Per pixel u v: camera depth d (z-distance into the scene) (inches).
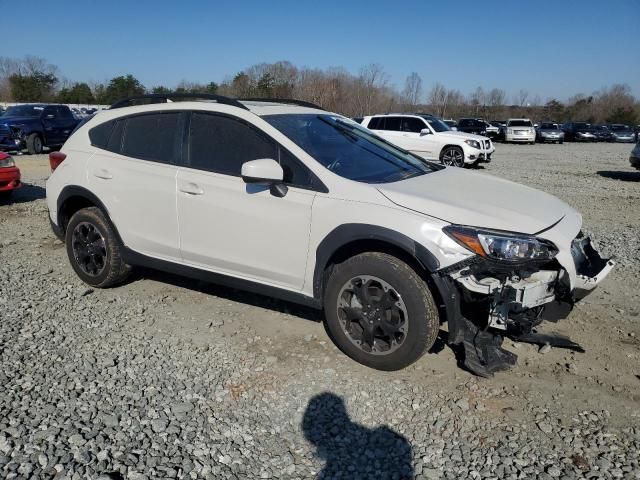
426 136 662.5
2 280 207.2
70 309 181.0
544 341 142.9
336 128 173.5
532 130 1323.8
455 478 104.6
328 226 139.9
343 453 111.3
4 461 105.7
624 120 2556.6
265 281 156.9
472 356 133.6
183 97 175.0
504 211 135.6
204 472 104.7
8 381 135.3
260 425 119.8
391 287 133.9
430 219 130.0
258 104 173.8
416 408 126.3
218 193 158.4
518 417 123.4
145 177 173.9
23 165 575.8
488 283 129.0
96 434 115.0
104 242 189.5
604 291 202.4
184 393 131.4
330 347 154.8
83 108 1478.8
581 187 493.0
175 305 185.2
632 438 116.6
